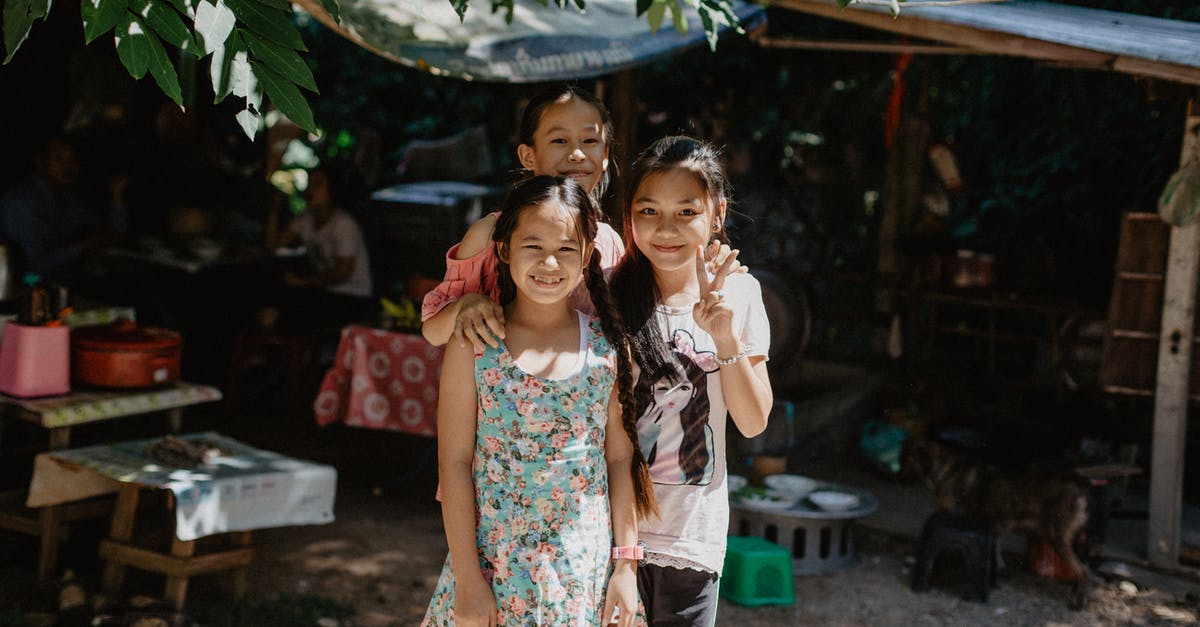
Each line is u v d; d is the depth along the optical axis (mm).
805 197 9953
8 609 4312
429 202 9562
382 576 5047
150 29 2330
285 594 4707
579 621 2490
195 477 4293
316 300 8148
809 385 8500
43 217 7309
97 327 4980
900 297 7969
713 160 2598
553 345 2523
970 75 9094
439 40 4625
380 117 11203
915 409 7727
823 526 5359
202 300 8312
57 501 4520
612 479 2639
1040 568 5398
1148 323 5488
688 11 5797
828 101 9852
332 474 4598
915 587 5176
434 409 5664
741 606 4934
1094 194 7910
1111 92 7898
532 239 2420
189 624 4270
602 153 2869
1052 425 6371
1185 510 6266
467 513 2492
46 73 7895
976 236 8781
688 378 2637
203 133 8883
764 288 7703
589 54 5160
